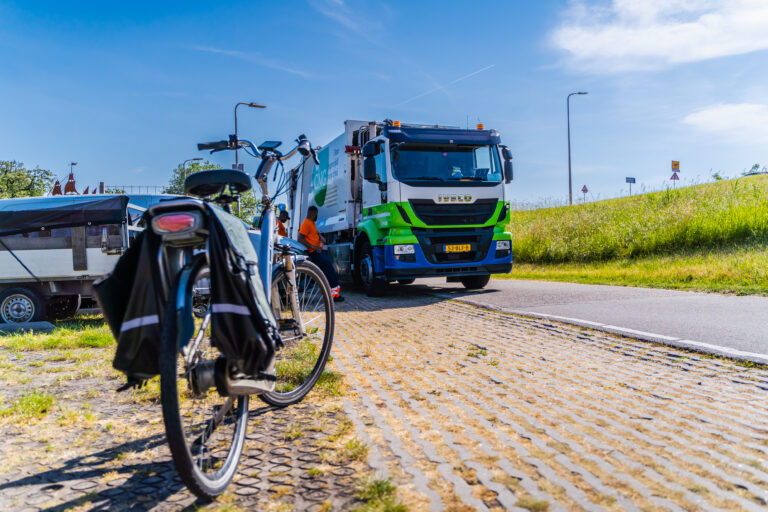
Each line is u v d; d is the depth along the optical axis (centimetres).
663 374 454
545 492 245
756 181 1967
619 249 1691
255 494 254
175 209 241
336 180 1387
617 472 266
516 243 1989
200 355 245
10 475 280
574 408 370
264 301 267
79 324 852
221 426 279
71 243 833
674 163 2830
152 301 233
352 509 236
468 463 279
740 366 466
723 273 1077
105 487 265
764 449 290
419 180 1106
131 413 379
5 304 834
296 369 397
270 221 359
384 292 1188
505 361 520
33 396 402
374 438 317
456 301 1022
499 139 1181
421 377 464
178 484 268
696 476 260
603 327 650
